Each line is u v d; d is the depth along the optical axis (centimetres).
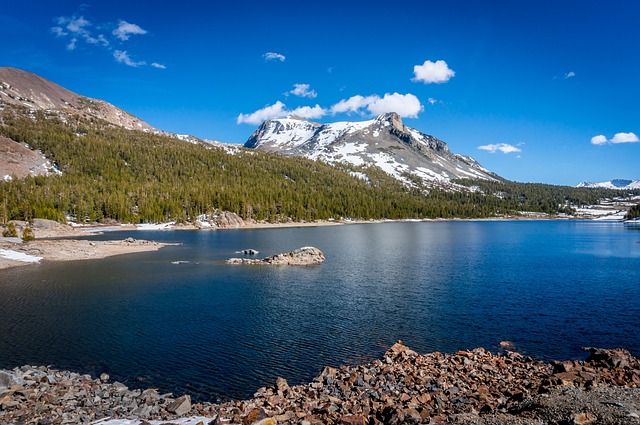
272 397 2359
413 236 15038
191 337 3519
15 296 4956
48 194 17275
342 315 4194
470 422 1797
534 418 1758
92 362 2981
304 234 15950
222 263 7831
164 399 2386
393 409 2050
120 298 4900
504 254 9400
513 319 4041
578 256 8988
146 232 16200
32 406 2203
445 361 2912
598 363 2741
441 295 5078
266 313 4262
